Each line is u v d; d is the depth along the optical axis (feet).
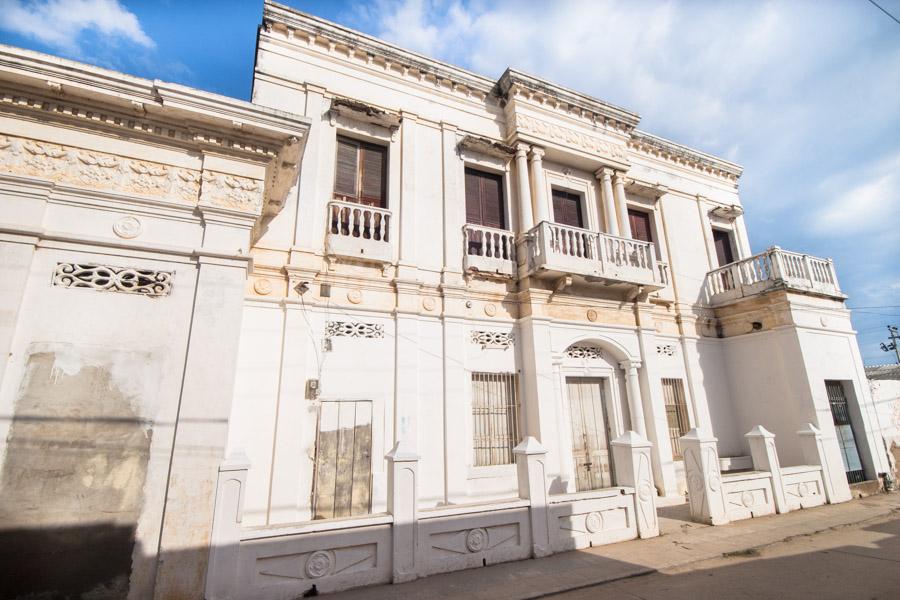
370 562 16.96
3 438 14.08
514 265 32.27
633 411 33.45
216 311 17.17
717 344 40.52
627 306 35.32
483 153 34.22
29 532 13.74
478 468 27.84
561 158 36.65
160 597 14.15
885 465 36.11
